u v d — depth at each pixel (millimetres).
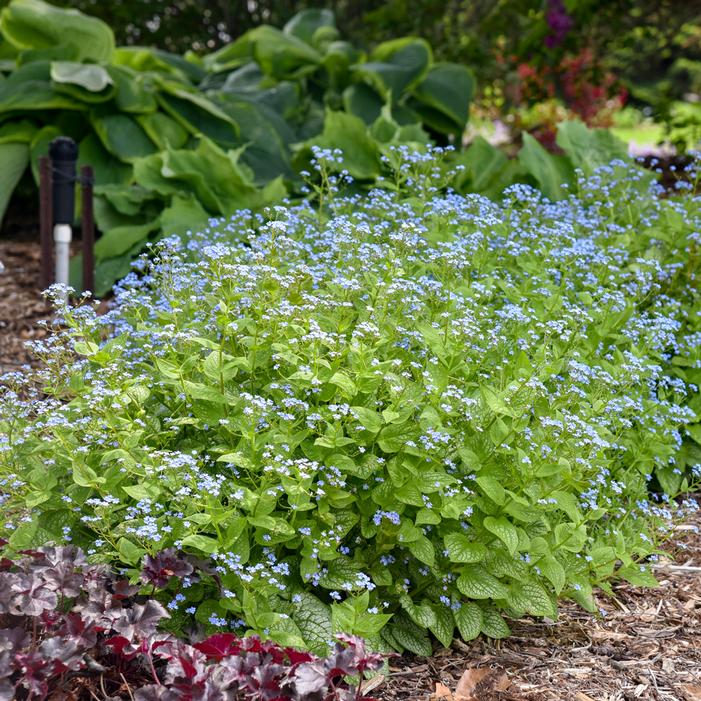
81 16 7723
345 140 6941
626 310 4273
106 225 6781
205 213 6457
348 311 3381
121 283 4078
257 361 3170
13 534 2887
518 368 3377
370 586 2846
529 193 5055
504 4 9836
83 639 2512
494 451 3082
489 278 4035
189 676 2416
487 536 3129
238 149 7230
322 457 2994
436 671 3066
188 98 7340
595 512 3184
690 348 4492
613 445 3639
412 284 3328
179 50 11586
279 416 3086
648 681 3043
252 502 2803
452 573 3148
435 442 2986
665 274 4621
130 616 2590
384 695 2914
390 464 3012
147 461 2938
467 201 4871
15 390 3391
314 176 7074
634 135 22625
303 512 3047
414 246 3982
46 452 3135
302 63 8391
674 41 11930
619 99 13859
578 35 9953
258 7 11398
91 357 3100
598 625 3383
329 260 3938
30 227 7719
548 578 3162
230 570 2875
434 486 2982
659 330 4023
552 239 4547
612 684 3023
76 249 7145
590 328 4152
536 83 10297
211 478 2840
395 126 7062
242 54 8992
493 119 12922
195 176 6562
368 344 3195
